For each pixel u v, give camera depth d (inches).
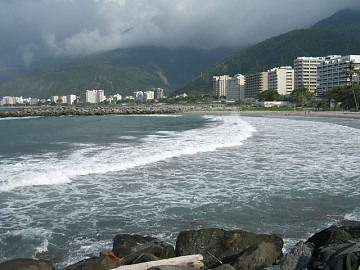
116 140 1293.1
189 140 1243.2
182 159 869.8
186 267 308.2
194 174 709.3
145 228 440.8
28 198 542.6
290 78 7564.0
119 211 496.1
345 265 285.0
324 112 3941.9
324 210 503.5
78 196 557.0
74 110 4852.4
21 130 1966.0
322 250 326.0
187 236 373.7
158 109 5452.8
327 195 571.8
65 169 711.1
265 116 3609.7
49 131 1845.5
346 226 412.8
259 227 443.2
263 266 333.4
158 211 498.0
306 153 978.7
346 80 5935.0
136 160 820.0
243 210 502.3
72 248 386.3
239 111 4909.0
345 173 724.0
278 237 386.0
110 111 4992.6
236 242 366.9
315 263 307.3
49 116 4411.9
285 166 793.6
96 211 495.2
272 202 537.0
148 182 643.5
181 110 5541.3
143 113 5123.0
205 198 555.5
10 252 375.6
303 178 682.2
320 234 374.6
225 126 1962.4
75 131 1815.9
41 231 427.8
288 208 511.2
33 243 397.1
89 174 692.7
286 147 1097.4
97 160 819.4
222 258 350.9
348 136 1451.8
